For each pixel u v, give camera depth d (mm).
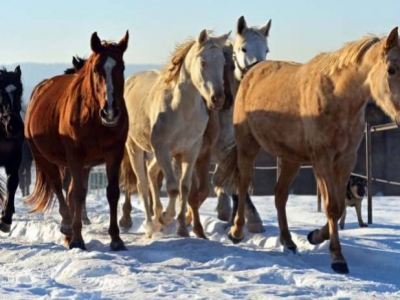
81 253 10148
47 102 11984
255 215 12766
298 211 18453
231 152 11609
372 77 9039
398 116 8812
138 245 11359
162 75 11969
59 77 12961
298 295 7766
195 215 12289
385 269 9688
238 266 9406
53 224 13742
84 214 14922
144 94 12531
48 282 8422
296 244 11578
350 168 9703
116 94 10227
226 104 11477
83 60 15117
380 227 14289
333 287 8172
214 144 12539
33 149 12453
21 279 8672
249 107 10953
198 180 12523
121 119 10812
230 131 13102
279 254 10602
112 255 10023
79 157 10977
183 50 11586
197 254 10273
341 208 9711
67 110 10953
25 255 10500
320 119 9438
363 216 17453
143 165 13016
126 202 14047
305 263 9820
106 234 12914
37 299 7426
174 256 10203
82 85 10836
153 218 12750
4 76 12875
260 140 10750
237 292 7848
